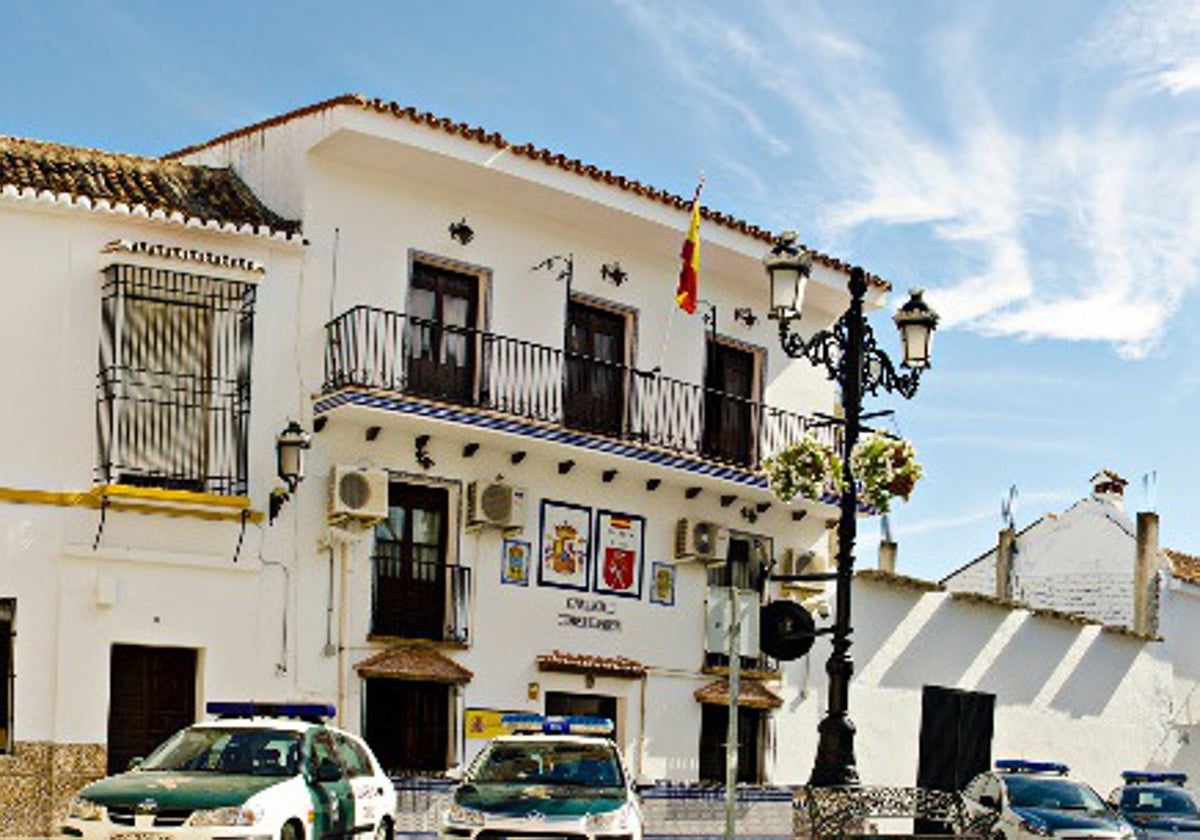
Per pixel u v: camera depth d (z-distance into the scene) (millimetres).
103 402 20547
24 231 20484
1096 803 23391
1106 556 39125
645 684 25625
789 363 28609
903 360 19688
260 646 21344
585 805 15844
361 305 22875
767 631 18016
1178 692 36875
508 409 24141
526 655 24141
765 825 23484
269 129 23469
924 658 30484
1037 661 32906
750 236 26688
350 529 22188
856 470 19312
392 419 22422
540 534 24531
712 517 26922
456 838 15664
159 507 20625
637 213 25156
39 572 20062
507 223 24641
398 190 23469
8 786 19641
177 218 21172
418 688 23031
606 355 26031
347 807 15820
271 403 21875
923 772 30281
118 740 20500
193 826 13945
